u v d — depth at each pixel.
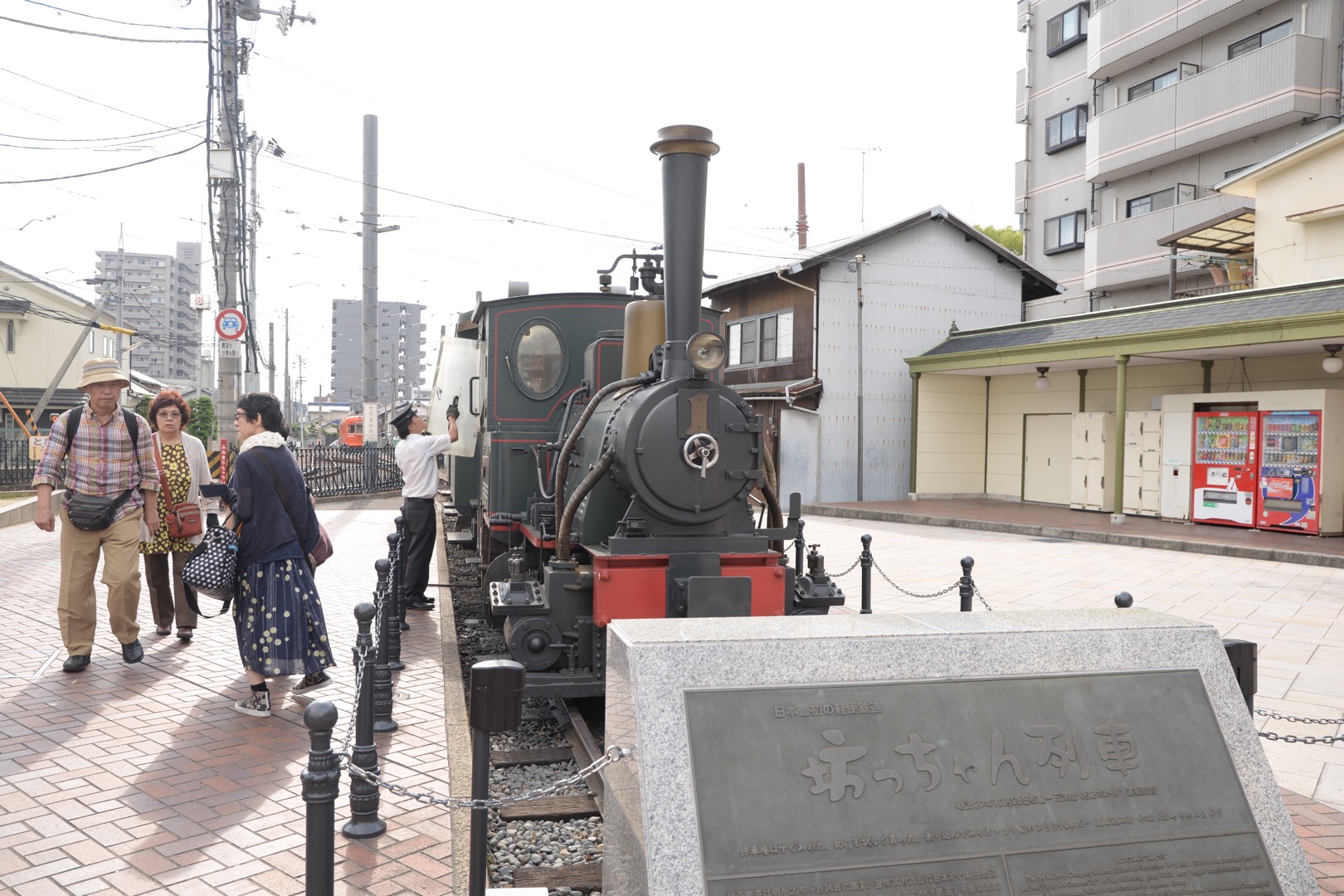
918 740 2.63
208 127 13.47
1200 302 15.09
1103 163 23.17
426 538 8.04
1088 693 2.81
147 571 6.55
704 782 2.47
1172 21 21.28
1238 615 8.54
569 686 5.07
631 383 5.69
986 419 21.14
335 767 2.75
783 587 5.37
